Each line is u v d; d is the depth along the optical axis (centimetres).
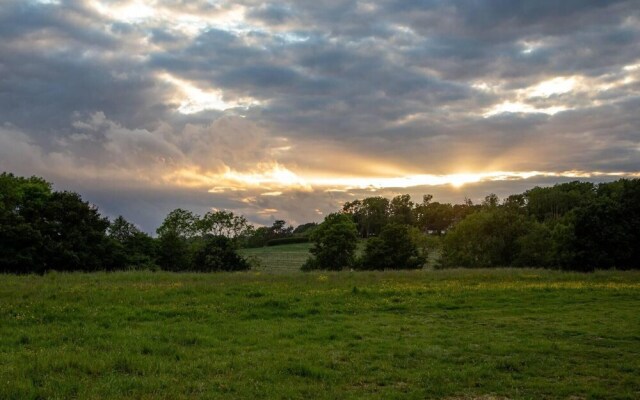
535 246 8112
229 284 3059
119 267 6425
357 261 8519
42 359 1327
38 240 5581
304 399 1127
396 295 2839
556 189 12250
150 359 1400
